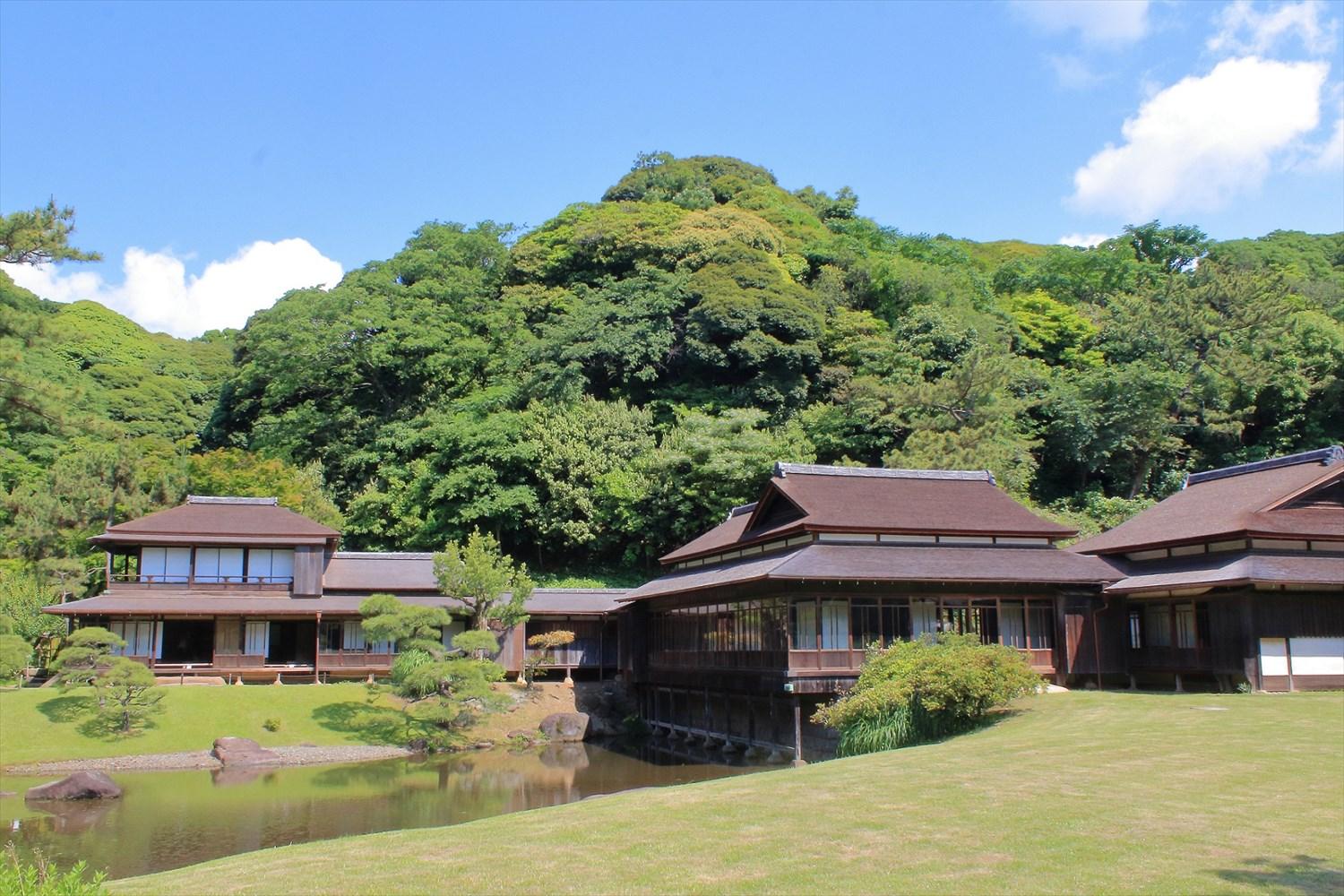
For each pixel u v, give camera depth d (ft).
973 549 101.04
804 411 183.42
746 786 54.49
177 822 73.10
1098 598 101.65
